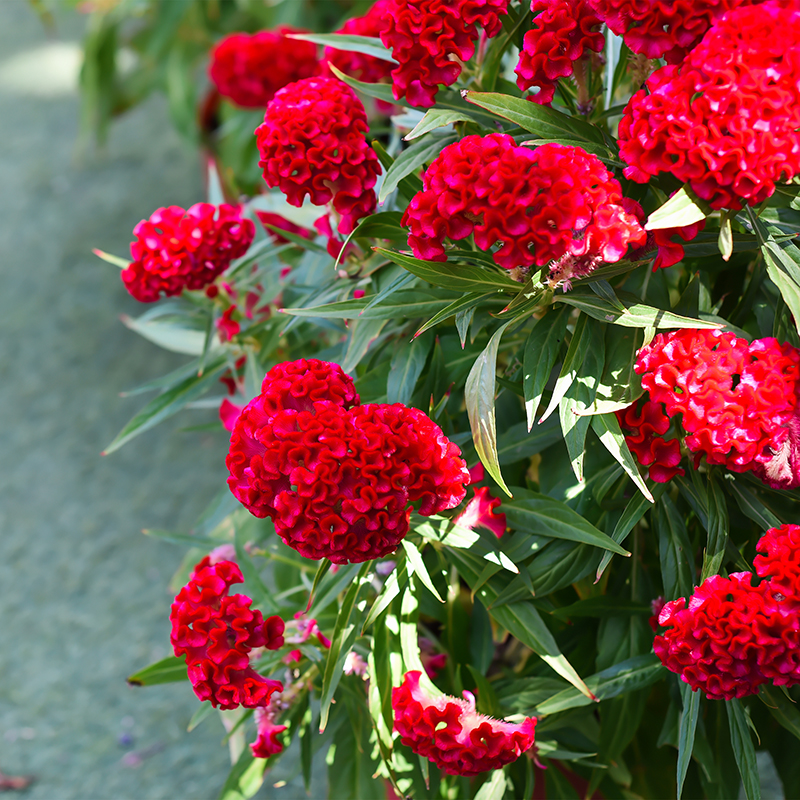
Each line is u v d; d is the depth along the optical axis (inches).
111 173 152.4
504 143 53.0
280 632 55.3
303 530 53.4
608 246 52.9
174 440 103.9
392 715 56.6
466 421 59.5
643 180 52.6
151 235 59.1
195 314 62.4
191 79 125.0
